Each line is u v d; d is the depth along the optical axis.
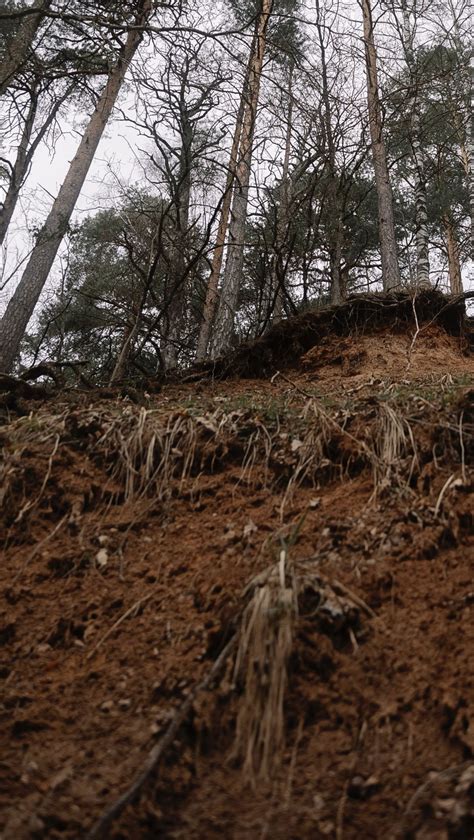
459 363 7.27
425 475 3.32
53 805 1.96
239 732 2.20
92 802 1.98
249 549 3.08
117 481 3.73
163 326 11.16
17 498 3.58
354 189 13.41
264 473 3.66
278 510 3.38
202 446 3.90
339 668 2.43
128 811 1.93
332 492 3.46
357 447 3.62
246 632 2.43
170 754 2.14
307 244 10.02
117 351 11.84
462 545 2.91
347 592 2.69
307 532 3.12
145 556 3.21
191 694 2.28
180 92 10.81
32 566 3.18
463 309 8.15
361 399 4.32
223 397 5.44
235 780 2.10
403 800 1.97
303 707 2.30
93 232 15.99
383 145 12.80
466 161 17.19
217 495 3.55
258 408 4.28
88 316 13.33
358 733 2.21
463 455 3.33
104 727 2.29
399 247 17.77
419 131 13.77
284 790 2.04
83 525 3.45
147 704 2.37
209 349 10.43
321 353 7.53
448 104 14.06
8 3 10.48
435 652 2.43
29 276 9.62
